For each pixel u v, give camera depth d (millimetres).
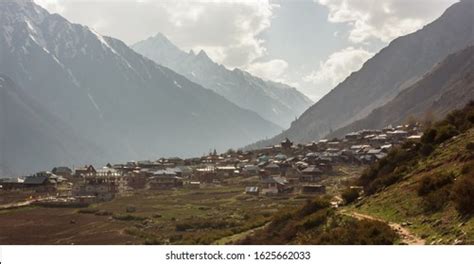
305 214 80438
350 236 53906
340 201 86562
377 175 87500
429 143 82188
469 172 55312
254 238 79688
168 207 166000
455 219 48281
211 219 133125
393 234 50750
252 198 177625
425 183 60312
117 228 129875
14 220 146375
